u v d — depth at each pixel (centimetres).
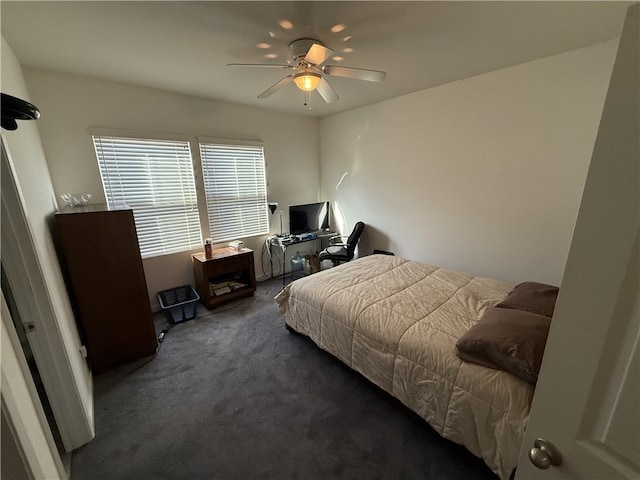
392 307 200
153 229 314
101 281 214
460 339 148
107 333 221
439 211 338
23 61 217
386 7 162
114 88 270
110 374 220
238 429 170
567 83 231
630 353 49
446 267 344
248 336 271
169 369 225
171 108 307
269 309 327
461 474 142
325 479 142
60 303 169
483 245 306
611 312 51
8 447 66
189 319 304
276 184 420
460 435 140
